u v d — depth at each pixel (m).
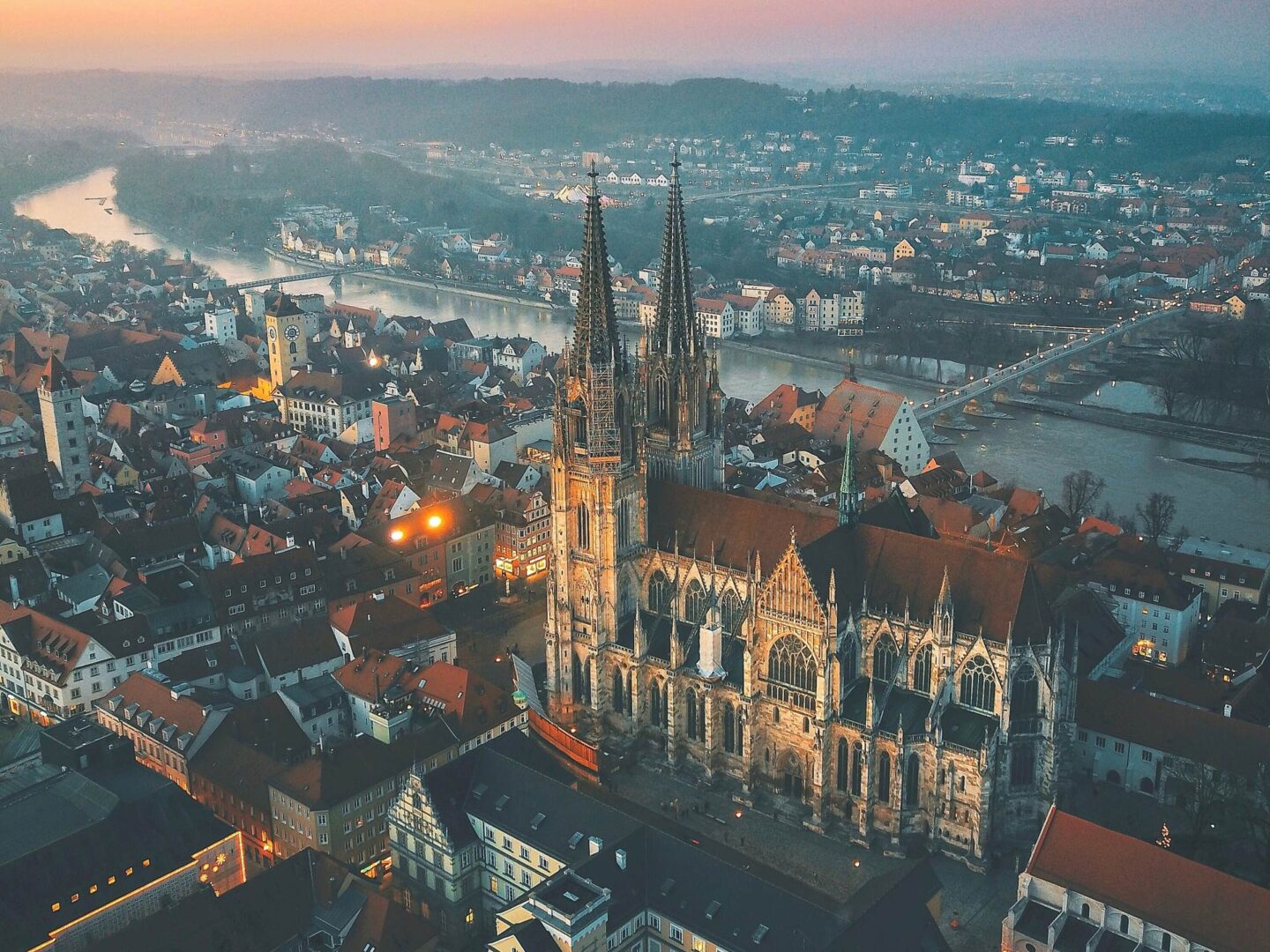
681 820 175.38
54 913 140.75
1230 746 171.12
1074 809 174.12
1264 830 153.62
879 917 128.38
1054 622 163.50
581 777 183.62
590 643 194.75
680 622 191.88
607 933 132.88
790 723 175.25
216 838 155.50
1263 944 124.69
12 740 180.25
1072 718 168.62
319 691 190.88
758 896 132.88
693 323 196.12
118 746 163.62
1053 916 136.88
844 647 170.25
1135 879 133.00
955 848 163.88
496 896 154.75
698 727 185.25
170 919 132.38
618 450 185.88
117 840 148.25
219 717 181.75
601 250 180.62
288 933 137.12
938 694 164.75
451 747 176.00
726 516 188.00
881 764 166.75
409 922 137.12
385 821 168.25
